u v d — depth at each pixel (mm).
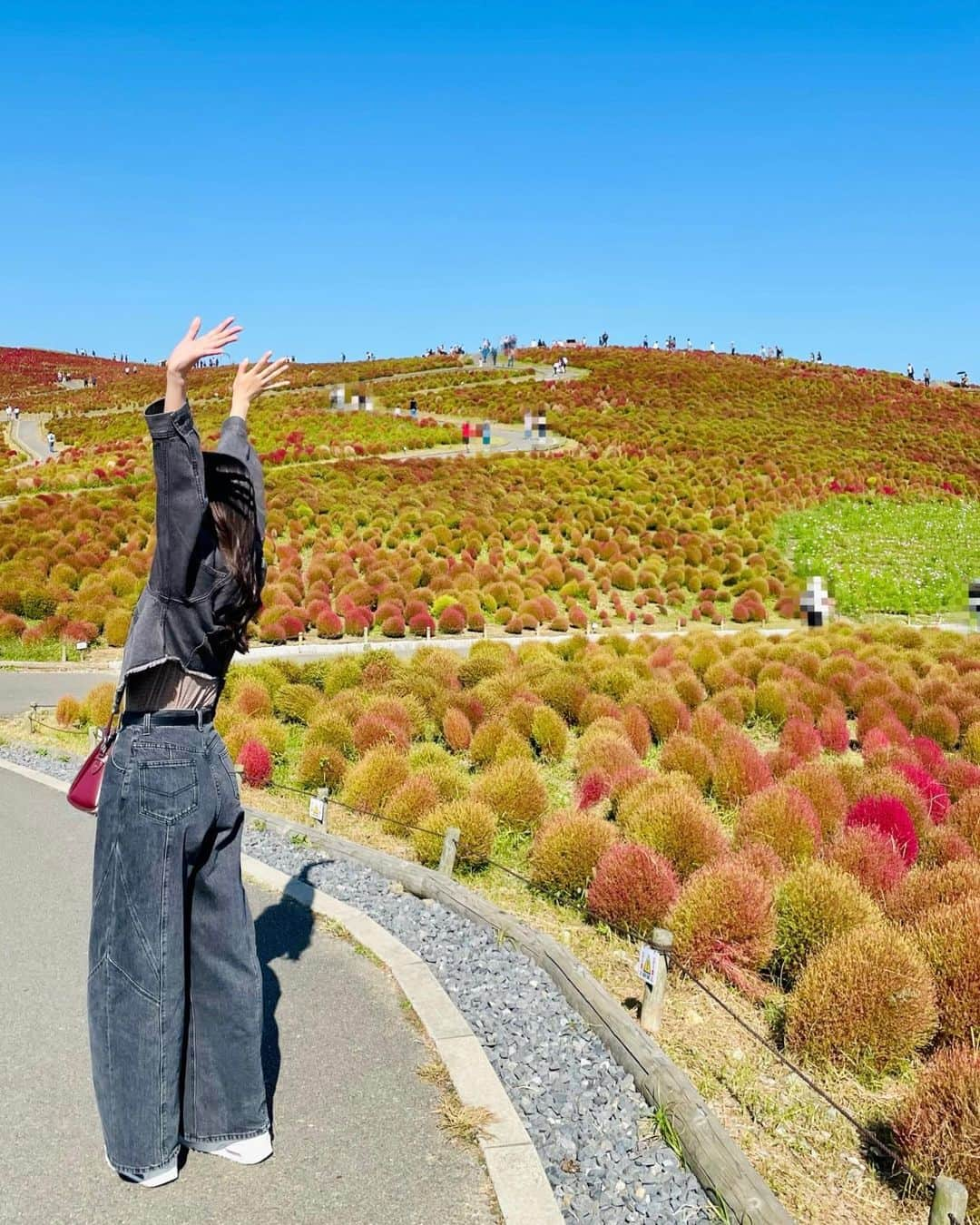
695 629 26031
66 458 47656
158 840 3105
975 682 16562
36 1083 4012
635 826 7633
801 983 5227
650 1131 3795
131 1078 3182
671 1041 4953
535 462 44031
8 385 87750
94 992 3197
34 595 22453
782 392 67062
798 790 8719
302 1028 4469
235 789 3297
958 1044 5020
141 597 3172
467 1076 4031
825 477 46844
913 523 40781
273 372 3625
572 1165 3559
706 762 10820
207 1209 3201
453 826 7492
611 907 6348
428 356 82438
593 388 64250
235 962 3332
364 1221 3160
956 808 9328
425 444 48312
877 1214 3781
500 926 5734
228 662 3291
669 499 39594
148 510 32094
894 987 4980
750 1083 4625
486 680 14922
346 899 6316
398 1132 3650
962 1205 3129
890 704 15156
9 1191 3285
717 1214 3328
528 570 30484
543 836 7285
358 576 27422
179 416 3000
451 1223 3168
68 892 6613
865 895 6410
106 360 109250
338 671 15383
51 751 11656
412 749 11680
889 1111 4609
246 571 3191
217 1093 3379
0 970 5223
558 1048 4383
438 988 4875
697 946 5812
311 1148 3541
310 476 38406
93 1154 3500
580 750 11820
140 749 3117
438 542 31781
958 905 5941
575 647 20141
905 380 76250
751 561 32656
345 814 9141
